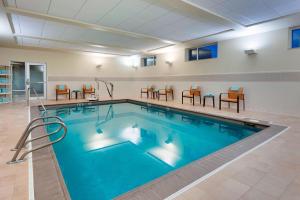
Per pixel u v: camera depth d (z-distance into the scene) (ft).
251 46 18.80
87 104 26.43
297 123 13.56
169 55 28.53
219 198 5.18
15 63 26.53
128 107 25.88
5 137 10.29
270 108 17.63
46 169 6.79
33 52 27.63
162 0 11.48
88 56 32.53
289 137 10.43
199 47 24.47
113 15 14.03
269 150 8.62
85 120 18.26
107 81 34.73
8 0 11.55
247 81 19.24
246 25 16.19
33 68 27.94
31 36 19.93
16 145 8.56
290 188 5.68
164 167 8.92
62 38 20.94
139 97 33.24
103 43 23.48
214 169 6.82
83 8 12.82
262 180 6.11
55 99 28.94
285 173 6.56
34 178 6.15
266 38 17.74
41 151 8.48
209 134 14.20
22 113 17.24
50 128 15.34
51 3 12.04
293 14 13.46
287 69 16.43
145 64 34.71
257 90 18.51
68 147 11.41
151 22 15.51
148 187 5.70
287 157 7.87
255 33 18.31
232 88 20.22
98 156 10.18
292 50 16.11
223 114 16.99
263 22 15.16
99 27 16.79
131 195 5.32
